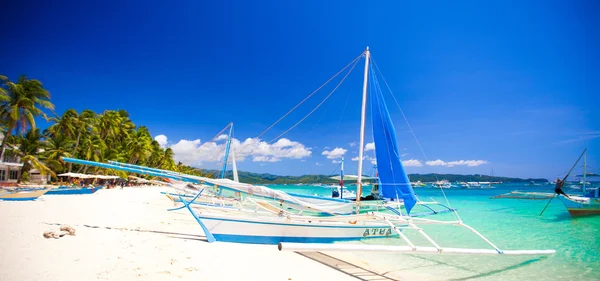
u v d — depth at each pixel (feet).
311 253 37.83
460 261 38.96
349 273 31.12
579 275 35.09
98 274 23.56
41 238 32.55
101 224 46.98
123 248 31.73
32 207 62.44
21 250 27.73
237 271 27.94
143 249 32.22
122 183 188.34
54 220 46.50
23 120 116.37
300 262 33.12
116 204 83.10
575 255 44.01
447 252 32.17
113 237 36.50
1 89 112.37
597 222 81.56
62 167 151.74
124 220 53.72
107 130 184.75
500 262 39.22
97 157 165.27
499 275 34.35
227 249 35.29
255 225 39.29
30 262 24.77
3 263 24.02
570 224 77.87
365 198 48.70
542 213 101.65
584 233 64.18
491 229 69.31
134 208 75.66
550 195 172.55
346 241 43.93
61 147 153.28
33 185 135.74
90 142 161.07
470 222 81.87
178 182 76.33
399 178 48.57
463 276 33.22
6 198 78.13
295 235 40.68
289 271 29.50
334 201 43.68
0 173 126.82
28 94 118.42
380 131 49.37
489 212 105.70
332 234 42.83
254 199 42.39
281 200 40.70
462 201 160.97
